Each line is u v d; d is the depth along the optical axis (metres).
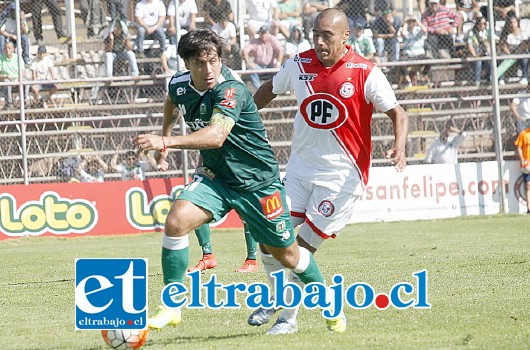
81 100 48.03
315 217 16.41
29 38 47.22
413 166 44.81
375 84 16.09
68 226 42.16
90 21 48.25
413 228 39.81
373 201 44.59
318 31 16.00
